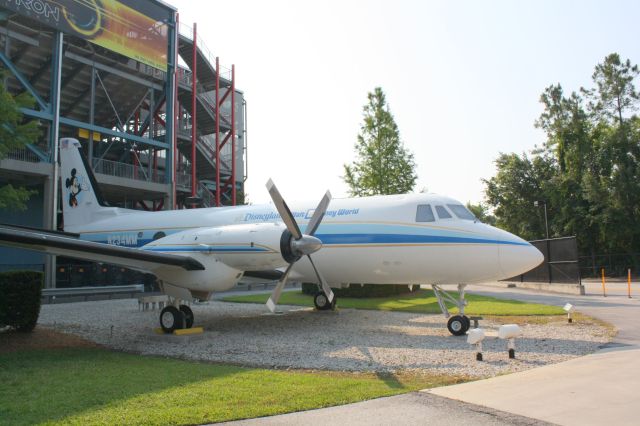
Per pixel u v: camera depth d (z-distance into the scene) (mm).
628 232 36875
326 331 11195
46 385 6211
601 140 41469
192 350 9102
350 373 6992
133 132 30281
